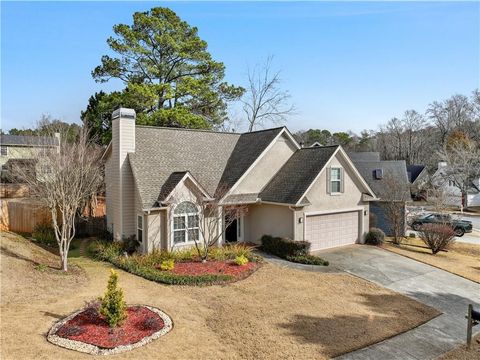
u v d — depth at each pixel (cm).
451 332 1276
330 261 2003
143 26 3459
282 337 1096
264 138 2398
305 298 1423
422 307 1459
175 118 3259
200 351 981
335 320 1250
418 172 5812
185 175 1959
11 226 2495
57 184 1664
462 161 5044
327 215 2280
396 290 1631
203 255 1853
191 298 1354
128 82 3400
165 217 1948
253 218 2330
